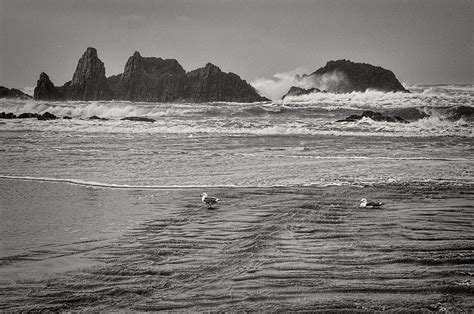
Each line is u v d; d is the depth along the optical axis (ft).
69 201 57.82
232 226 46.50
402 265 35.53
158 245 40.65
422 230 44.78
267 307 29.37
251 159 95.09
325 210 52.80
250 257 37.55
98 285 32.68
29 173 77.71
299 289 31.63
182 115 202.49
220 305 29.71
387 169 82.43
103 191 63.87
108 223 47.62
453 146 122.11
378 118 185.98
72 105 244.63
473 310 28.89
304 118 196.24
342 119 190.29
